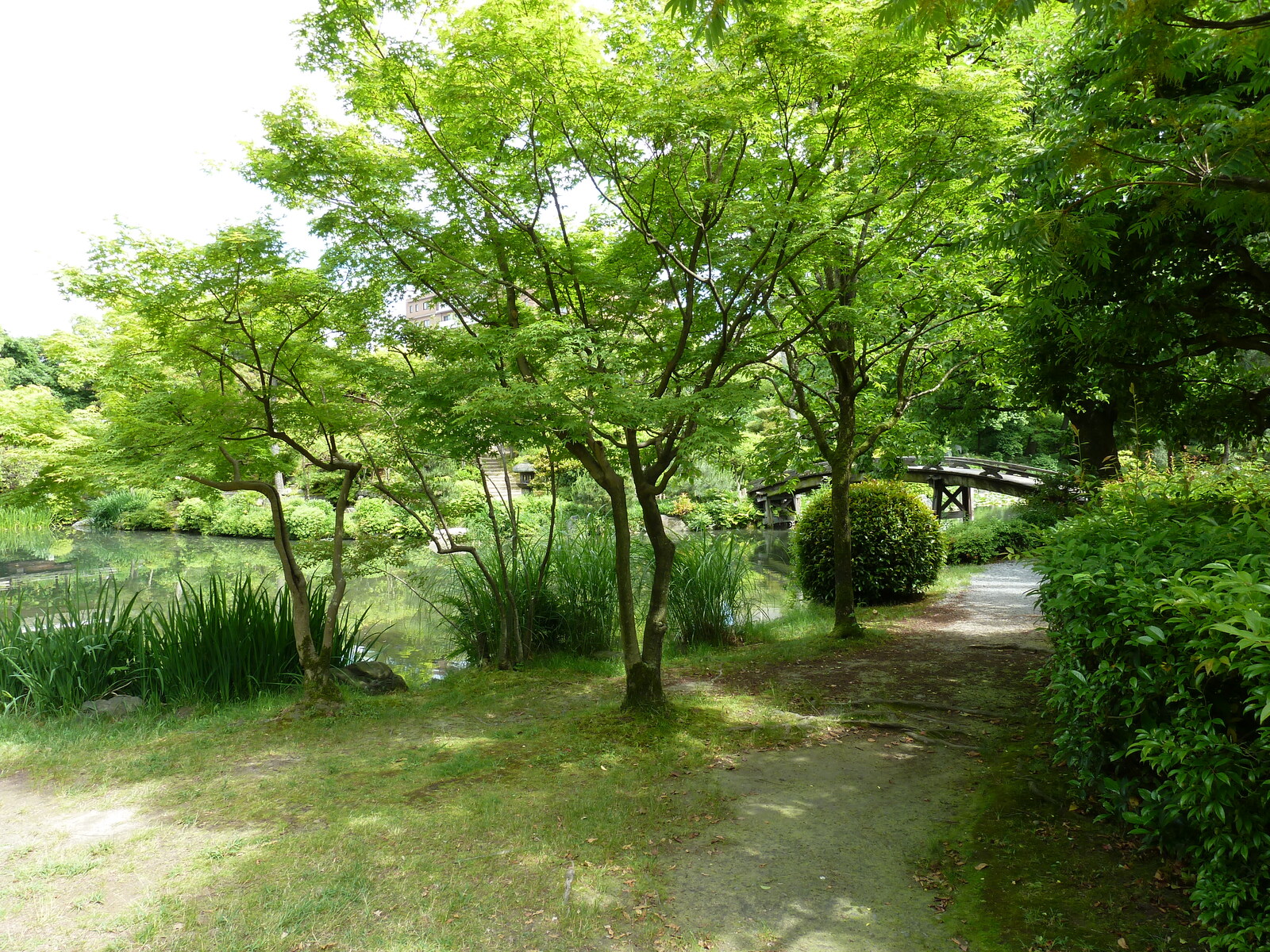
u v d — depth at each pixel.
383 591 14.75
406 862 3.88
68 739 6.12
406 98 6.01
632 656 6.51
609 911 3.39
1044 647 8.07
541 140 6.22
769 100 5.48
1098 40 5.23
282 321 6.66
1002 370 9.94
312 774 5.29
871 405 11.16
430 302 6.99
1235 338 5.56
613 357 5.49
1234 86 4.32
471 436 6.46
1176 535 3.75
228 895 3.60
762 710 6.40
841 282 8.23
